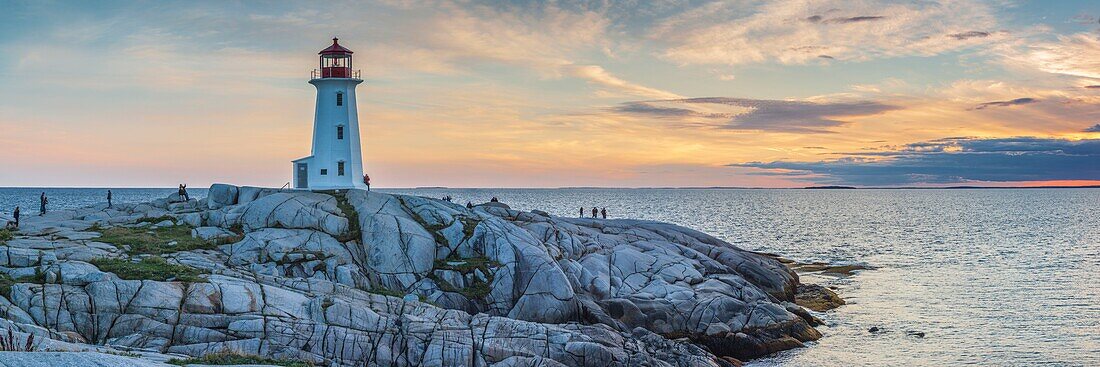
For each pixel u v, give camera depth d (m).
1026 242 110.56
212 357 27.95
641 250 58.44
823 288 63.81
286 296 35.84
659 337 41.50
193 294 34.50
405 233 48.06
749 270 60.69
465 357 33.88
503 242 47.69
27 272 35.69
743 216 184.50
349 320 34.53
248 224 49.78
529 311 44.31
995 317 55.16
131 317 32.88
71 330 32.31
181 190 63.22
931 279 72.50
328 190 56.00
